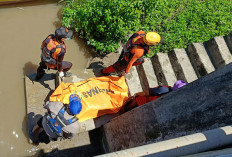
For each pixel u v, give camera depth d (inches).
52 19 277.1
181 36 275.1
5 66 230.4
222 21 289.6
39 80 221.3
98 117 204.8
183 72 228.2
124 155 91.1
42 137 198.7
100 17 255.9
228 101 106.0
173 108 131.3
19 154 191.5
